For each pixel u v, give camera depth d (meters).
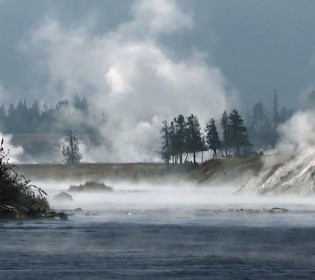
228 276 80.25
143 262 89.88
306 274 81.62
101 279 77.94
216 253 98.06
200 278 78.88
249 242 110.81
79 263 88.88
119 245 105.75
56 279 77.88
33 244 106.31
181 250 101.06
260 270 84.25
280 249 102.31
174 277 79.44
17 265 87.06
